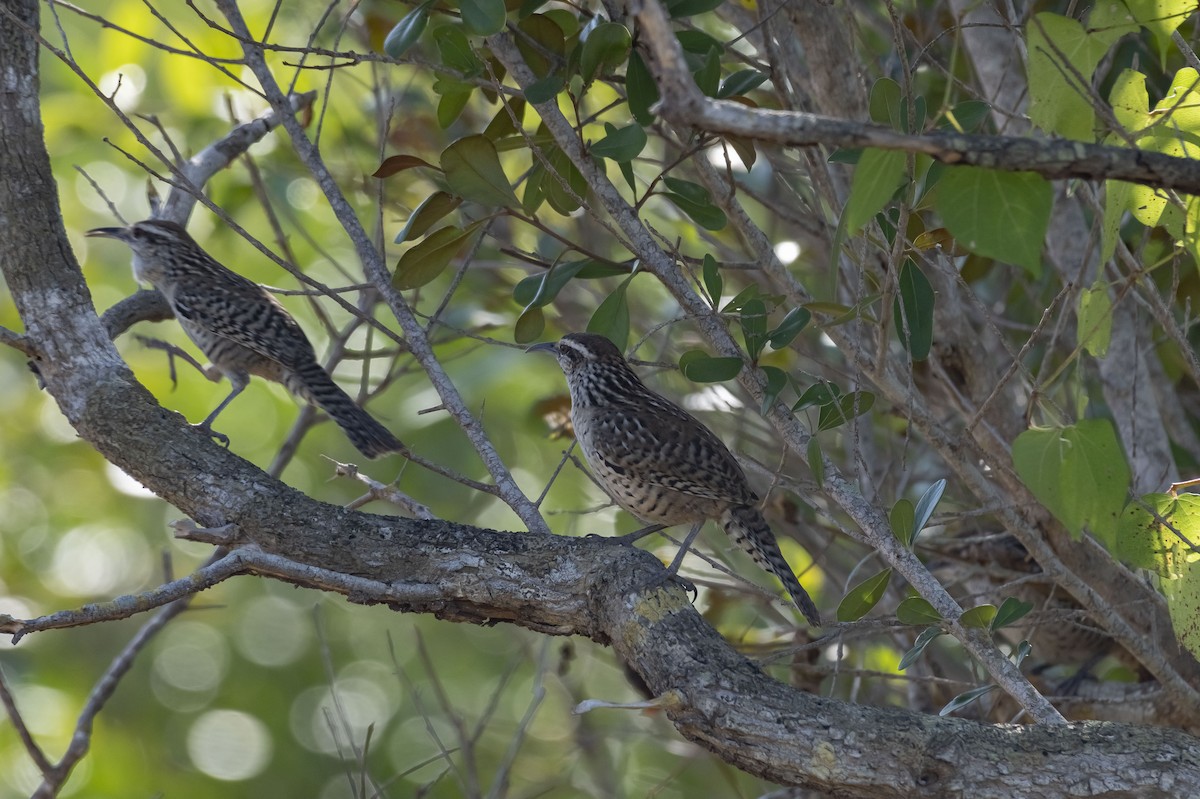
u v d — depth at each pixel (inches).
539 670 436.5
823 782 240.4
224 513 301.1
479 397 633.0
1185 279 475.2
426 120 553.0
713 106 201.2
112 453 312.5
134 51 563.5
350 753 718.5
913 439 524.7
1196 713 333.4
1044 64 256.1
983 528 470.0
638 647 270.8
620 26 315.3
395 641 772.6
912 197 275.1
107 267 689.6
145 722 698.2
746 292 317.7
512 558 294.5
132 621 716.7
